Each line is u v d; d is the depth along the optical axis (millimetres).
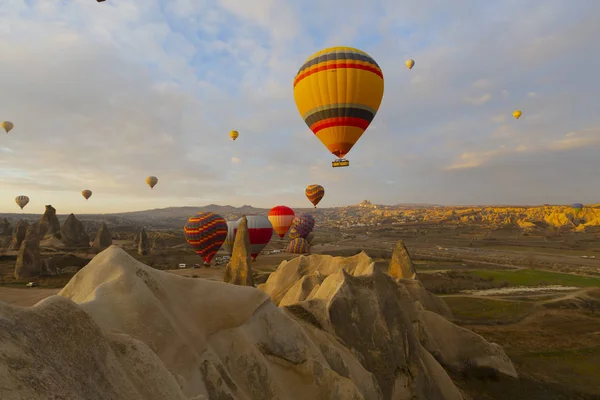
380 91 34031
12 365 4578
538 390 26422
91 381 6141
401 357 21609
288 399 14273
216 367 12734
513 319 45094
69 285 13562
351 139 34812
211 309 15102
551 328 41469
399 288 31859
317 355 16500
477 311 48750
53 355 5637
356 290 23000
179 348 12016
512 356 32906
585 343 36438
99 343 7156
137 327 11414
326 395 14930
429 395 21391
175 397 8453
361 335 21297
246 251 41312
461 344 29438
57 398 4785
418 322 29703
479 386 26406
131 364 8219
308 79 33594
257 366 14211
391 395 20297
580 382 27875
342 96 32750
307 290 31219
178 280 15281
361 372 18719
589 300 55719
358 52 33094
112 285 12375
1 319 5207
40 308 6270
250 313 15812
